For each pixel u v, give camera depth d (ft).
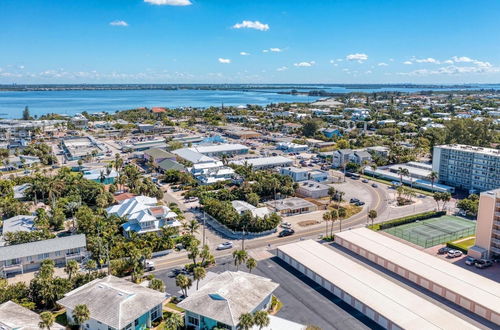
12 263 350.02
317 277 332.39
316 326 270.87
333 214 436.76
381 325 271.49
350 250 400.26
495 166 585.63
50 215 474.08
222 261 374.22
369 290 304.09
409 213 519.19
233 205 501.97
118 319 246.88
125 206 468.75
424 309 277.64
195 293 279.69
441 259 361.10
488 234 378.53
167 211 438.81
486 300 287.48
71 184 579.89
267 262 373.20
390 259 358.23
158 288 292.20
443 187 618.85
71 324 267.39
